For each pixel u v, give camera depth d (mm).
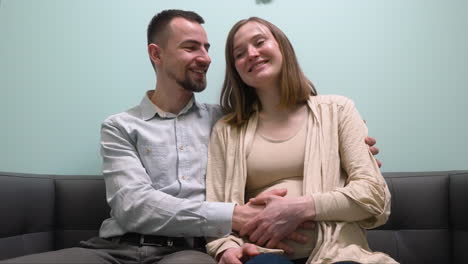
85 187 1499
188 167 1285
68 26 1711
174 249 1171
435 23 1671
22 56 1702
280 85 1264
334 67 1664
